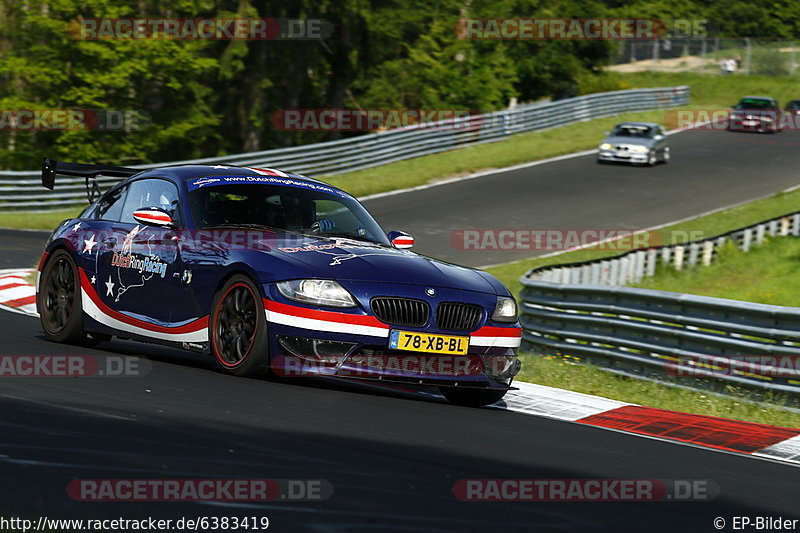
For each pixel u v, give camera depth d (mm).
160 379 19906
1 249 51844
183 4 121188
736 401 25609
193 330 22016
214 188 23438
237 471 13016
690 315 28344
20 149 124625
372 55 148000
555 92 181250
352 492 12531
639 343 29375
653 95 154375
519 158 109500
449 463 14969
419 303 20609
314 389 20797
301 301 19953
